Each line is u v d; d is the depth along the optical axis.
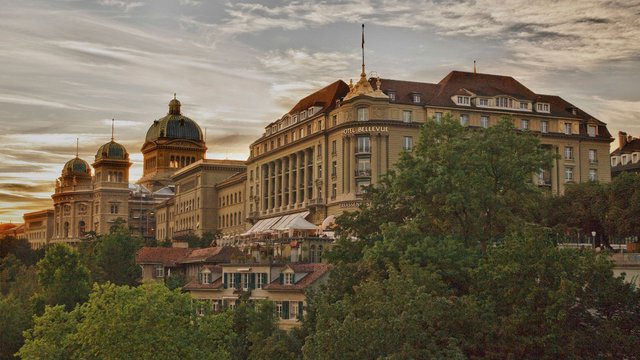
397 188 82.25
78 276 118.19
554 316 54.28
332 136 156.75
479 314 57.25
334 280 75.38
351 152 149.25
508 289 57.44
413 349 53.91
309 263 100.06
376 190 92.06
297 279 95.81
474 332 56.62
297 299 93.56
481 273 60.94
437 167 82.12
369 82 153.50
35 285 133.38
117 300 67.94
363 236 88.44
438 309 55.88
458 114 152.50
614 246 120.38
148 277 137.00
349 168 149.50
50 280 117.50
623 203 106.25
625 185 106.31
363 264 71.88
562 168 161.38
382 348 54.84
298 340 78.31
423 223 79.44
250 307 88.25
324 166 157.88
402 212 90.06
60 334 72.62
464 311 56.72
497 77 164.38
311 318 79.00
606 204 108.25
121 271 135.62
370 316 59.28
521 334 55.69
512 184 81.81
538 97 164.12
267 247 112.00
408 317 54.69
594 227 111.88
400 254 69.19
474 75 162.00
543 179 159.00
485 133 83.56
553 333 54.16
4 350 105.06
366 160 148.62
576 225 111.12
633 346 54.91
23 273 158.38
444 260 66.94
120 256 137.25
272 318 87.25
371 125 147.50
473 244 76.75
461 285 66.94
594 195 109.81
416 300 56.00
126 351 65.50
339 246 85.25
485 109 154.50
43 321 73.44
